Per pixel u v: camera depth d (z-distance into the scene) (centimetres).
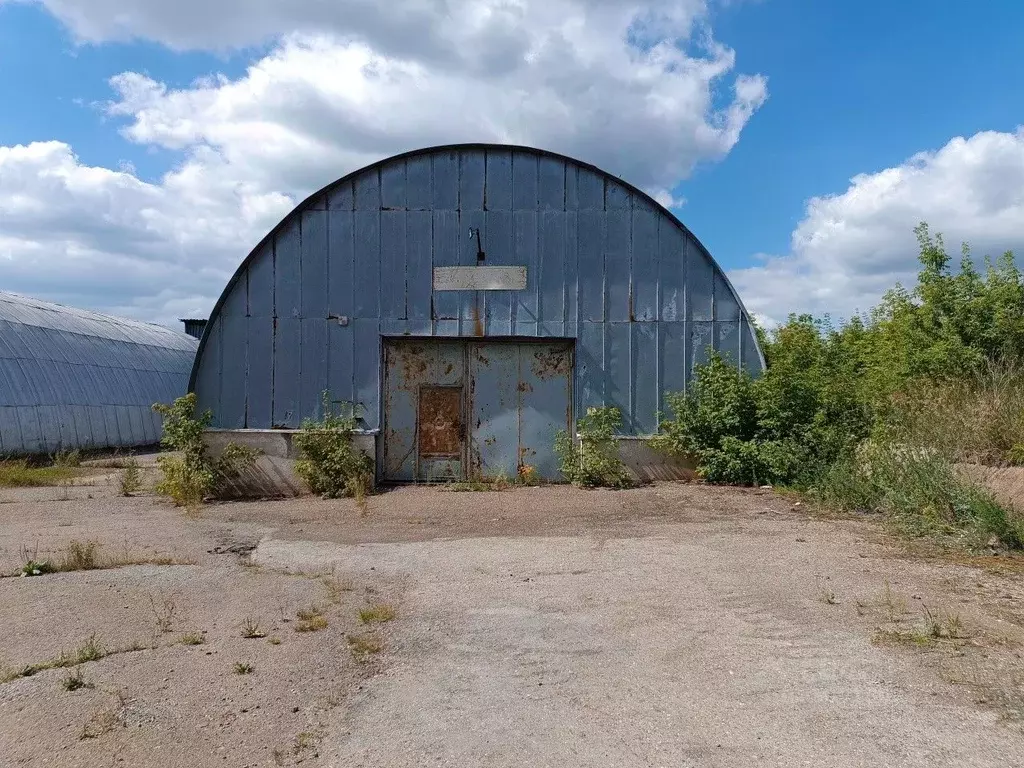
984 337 1420
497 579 686
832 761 349
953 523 840
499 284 1324
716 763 350
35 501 1218
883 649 486
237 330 1331
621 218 1327
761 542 816
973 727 377
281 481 1280
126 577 700
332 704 419
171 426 1251
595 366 1318
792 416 1221
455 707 415
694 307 1318
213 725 393
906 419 1174
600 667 471
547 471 1339
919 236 1549
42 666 472
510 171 1334
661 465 1284
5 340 2078
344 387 1324
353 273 1334
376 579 691
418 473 1342
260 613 587
